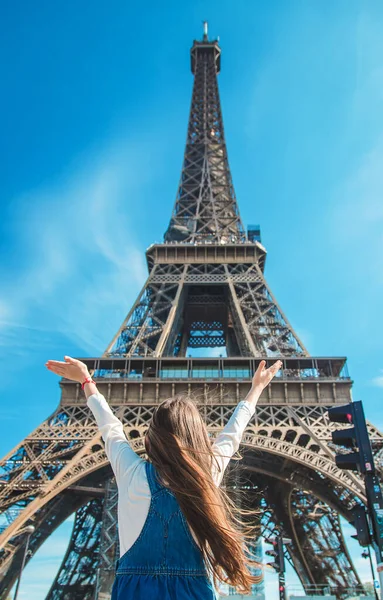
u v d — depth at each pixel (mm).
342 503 60844
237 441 6844
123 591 4980
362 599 62906
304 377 69250
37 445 61688
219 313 108812
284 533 80438
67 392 68625
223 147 135250
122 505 5570
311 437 60969
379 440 58188
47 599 77250
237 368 72062
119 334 79625
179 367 73250
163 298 91562
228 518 5668
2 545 48812
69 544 81750
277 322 82438
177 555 5113
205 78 155125
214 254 99375
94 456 57719
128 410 66500
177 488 5324
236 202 118625
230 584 5340
